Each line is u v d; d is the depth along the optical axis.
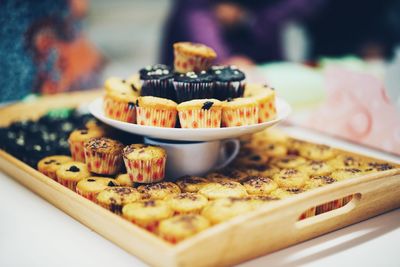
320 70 1.01
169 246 0.43
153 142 0.61
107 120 0.59
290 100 0.90
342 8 1.38
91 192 0.55
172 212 0.51
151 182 0.58
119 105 0.62
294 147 0.70
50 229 0.54
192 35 1.30
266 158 0.67
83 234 0.54
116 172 0.61
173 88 0.62
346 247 0.52
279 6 1.35
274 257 0.50
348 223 0.56
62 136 0.72
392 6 1.38
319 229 0.53
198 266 0.44
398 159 0.73
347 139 0.81
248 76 0.94
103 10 1.40
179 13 1.30
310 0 1.36
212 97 0.62
